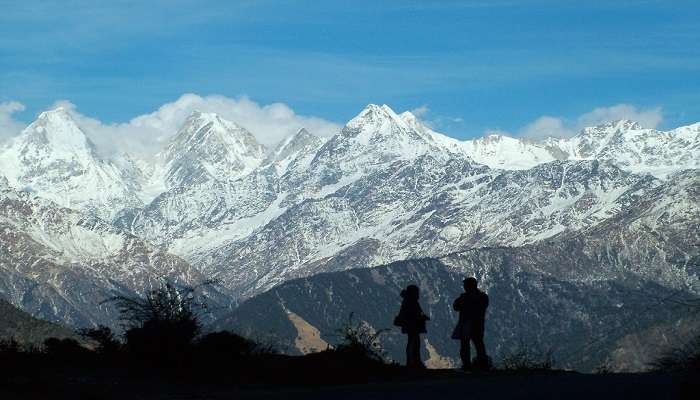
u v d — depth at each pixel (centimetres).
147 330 8862
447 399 6209
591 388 6581
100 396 6856
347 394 6706
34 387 6781
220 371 8450
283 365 8675
